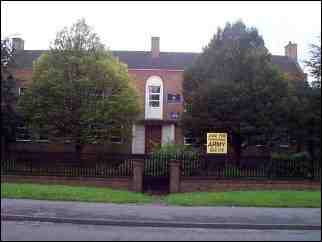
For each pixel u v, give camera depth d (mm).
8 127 23250
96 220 12984
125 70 28047
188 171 20844
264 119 23094
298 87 21906
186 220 13250
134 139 34000
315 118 20609
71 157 21344
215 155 21719
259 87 23562
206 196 17469
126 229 12359
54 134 26625
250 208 15594
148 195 19531
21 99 26281
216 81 24344
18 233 11047
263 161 20969
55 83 26109
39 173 20859
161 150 22203
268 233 12156
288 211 15102
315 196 17750
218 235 11688
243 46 26391
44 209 14391
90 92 26531
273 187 20453
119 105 26281
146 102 34812
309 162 20938
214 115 23969
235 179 20484
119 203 16203
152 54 37156
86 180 20719
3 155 21578
